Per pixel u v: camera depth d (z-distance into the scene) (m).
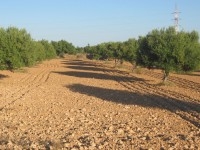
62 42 161.38
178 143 16.16
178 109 27.08
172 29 46.12
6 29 46.34
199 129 19.83
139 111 25.80
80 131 18.70
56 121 21.38
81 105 28.00
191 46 44.62
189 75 64.94
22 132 18.22
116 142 16.28
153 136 17.73
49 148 14.93
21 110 25.06
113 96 33.75
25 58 45.38
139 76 59.31
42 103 28.58
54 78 52.19
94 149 14.95
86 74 61.19
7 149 14.67
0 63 43.59
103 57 104.06
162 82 45.75
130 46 70.94
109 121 21.77
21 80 48.19
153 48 44.66
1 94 32.97
